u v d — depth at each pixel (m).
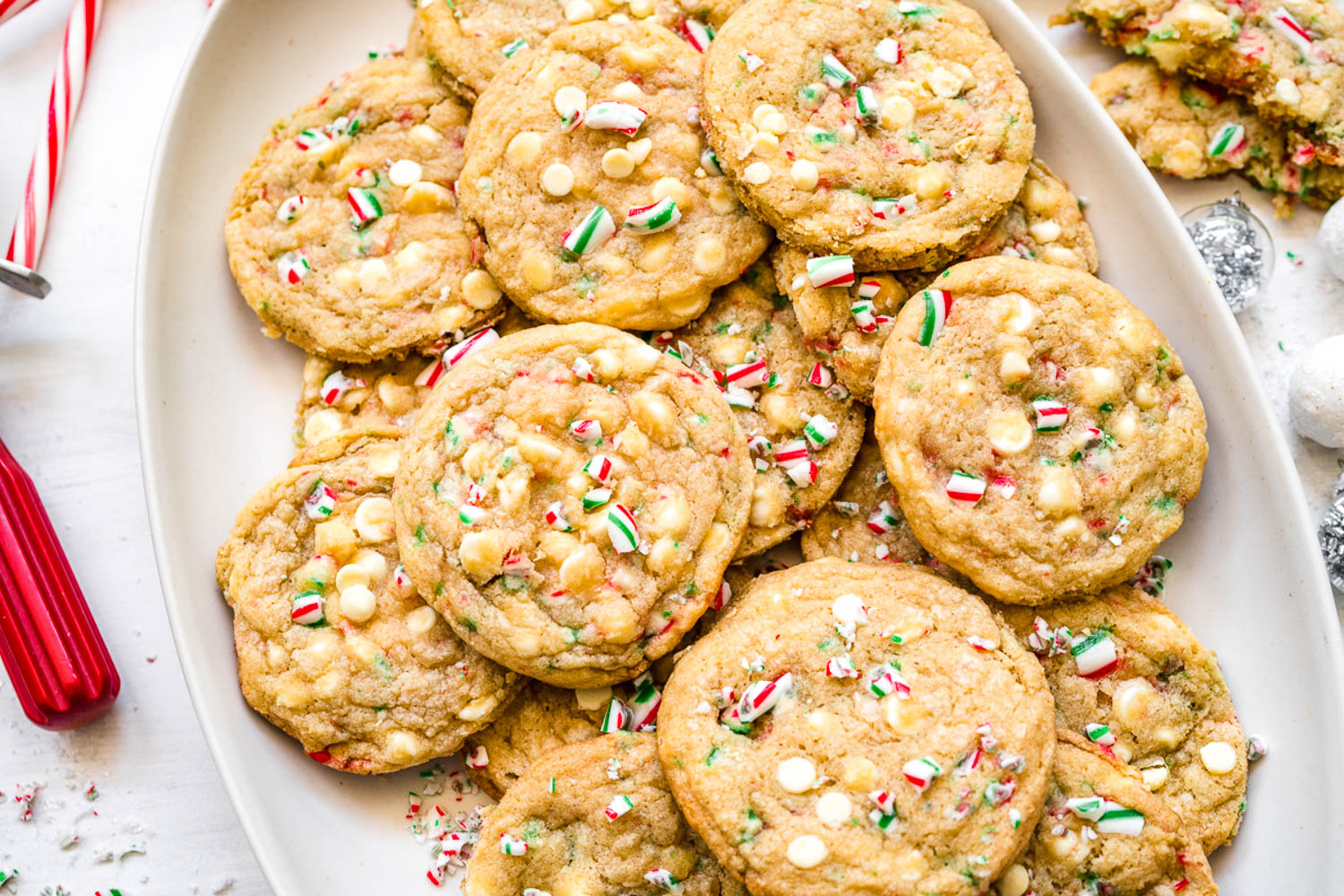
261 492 0.48
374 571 0.47
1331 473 0.51
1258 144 0.51
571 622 0.46
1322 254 0.51
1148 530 0.47
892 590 0.47
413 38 0.51
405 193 0.49
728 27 0.49
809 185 0.47
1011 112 0.48
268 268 0.49
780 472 0.48
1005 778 0.44
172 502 0.48
